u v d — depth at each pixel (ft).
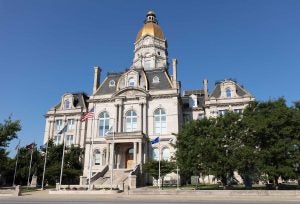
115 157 189.47
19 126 161.89
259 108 136.67
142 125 197.98
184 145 140.97
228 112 139.03
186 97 239.71
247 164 124.16
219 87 224.74
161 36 294.87
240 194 103.50
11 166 196.44
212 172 124.36
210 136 132.05
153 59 279.69
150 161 163.02
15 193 126.21
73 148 207.72
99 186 139.33
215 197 104.06
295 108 131.44
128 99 206.59
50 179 191.42
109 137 188.14
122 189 136.87
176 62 214.48
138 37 297.33
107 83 220.23
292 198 96.58
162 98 203.62
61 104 254.47
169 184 175.83
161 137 194.70
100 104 212.84
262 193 102.63
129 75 212.64
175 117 197.16
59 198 104.99
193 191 108.78
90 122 210.59
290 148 116.16
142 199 97.50
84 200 91.97
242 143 128.36
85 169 198.70
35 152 198.49
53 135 246.68
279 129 122.83
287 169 112.47
